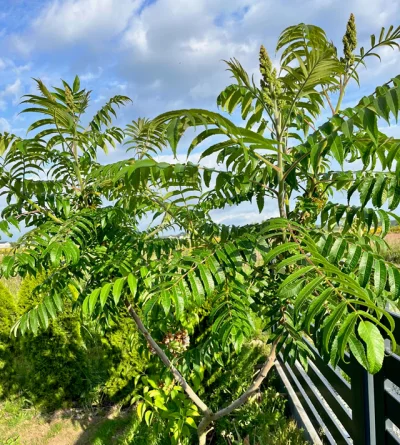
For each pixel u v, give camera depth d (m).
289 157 1.43
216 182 1.42
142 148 2.18
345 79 1.63
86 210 1.72
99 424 3.75
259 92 1.52
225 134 1.13
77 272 1.80
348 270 1.14
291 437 2.66
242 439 2.85
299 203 1.57
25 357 4.13
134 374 3.93
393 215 1.26
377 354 0.73
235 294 1.30
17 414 4.06
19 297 4.30
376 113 0.98
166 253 1.73
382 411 1.67
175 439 2.43
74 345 4.07
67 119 1.88
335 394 2.33
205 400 3.26
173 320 2.12
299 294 0.87
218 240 1.65
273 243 1.47
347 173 1.37
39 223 1.96
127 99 2.17
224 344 1.22
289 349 1.46
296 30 1.61
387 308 1.59
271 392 3.49
